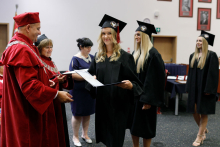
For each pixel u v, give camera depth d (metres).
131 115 1.92
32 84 1.17
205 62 2.42
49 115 1.39
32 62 1.22
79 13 5.97
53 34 5.88
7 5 5.51
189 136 2.82
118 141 1.43
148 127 1.85
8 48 1.23
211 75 2.36
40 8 5.70
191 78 2.57
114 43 1.45
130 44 6.43
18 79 1.17
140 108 1.85
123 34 6.35
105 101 1.46
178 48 6.76
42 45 1.74
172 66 4.76
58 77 1.77
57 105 1.55
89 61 2.50
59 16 5.85
